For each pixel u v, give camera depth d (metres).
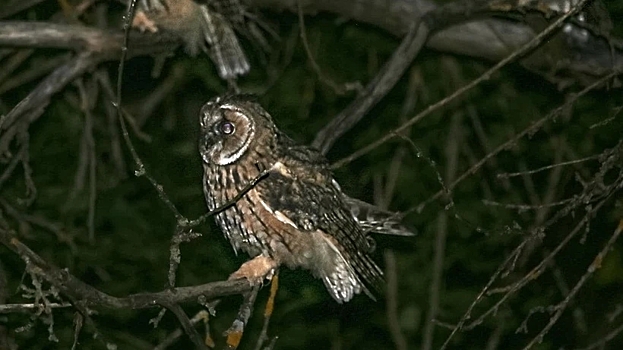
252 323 13.47
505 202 14.20
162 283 13.55
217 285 8.83
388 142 14.05
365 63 13.75
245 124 10.11
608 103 12.98
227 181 10.14
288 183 10.05
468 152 13.93
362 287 10.19
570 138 13.39
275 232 10.09
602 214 14.03
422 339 14.05
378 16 12.41
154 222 13.88
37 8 13.37
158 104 14.34
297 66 13.58
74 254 13.05
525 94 13.75
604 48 12.26
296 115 13.56
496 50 12.52
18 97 13.94
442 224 13.42
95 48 11.24
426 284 14.12
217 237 13.52
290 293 13.54
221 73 11.82
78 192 13.40
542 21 11.79
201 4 11.52
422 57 13.87
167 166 14.12
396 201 14.26
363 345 14.05
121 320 13.27
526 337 14.35
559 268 14.01
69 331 12.74
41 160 13.77
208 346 8.73
